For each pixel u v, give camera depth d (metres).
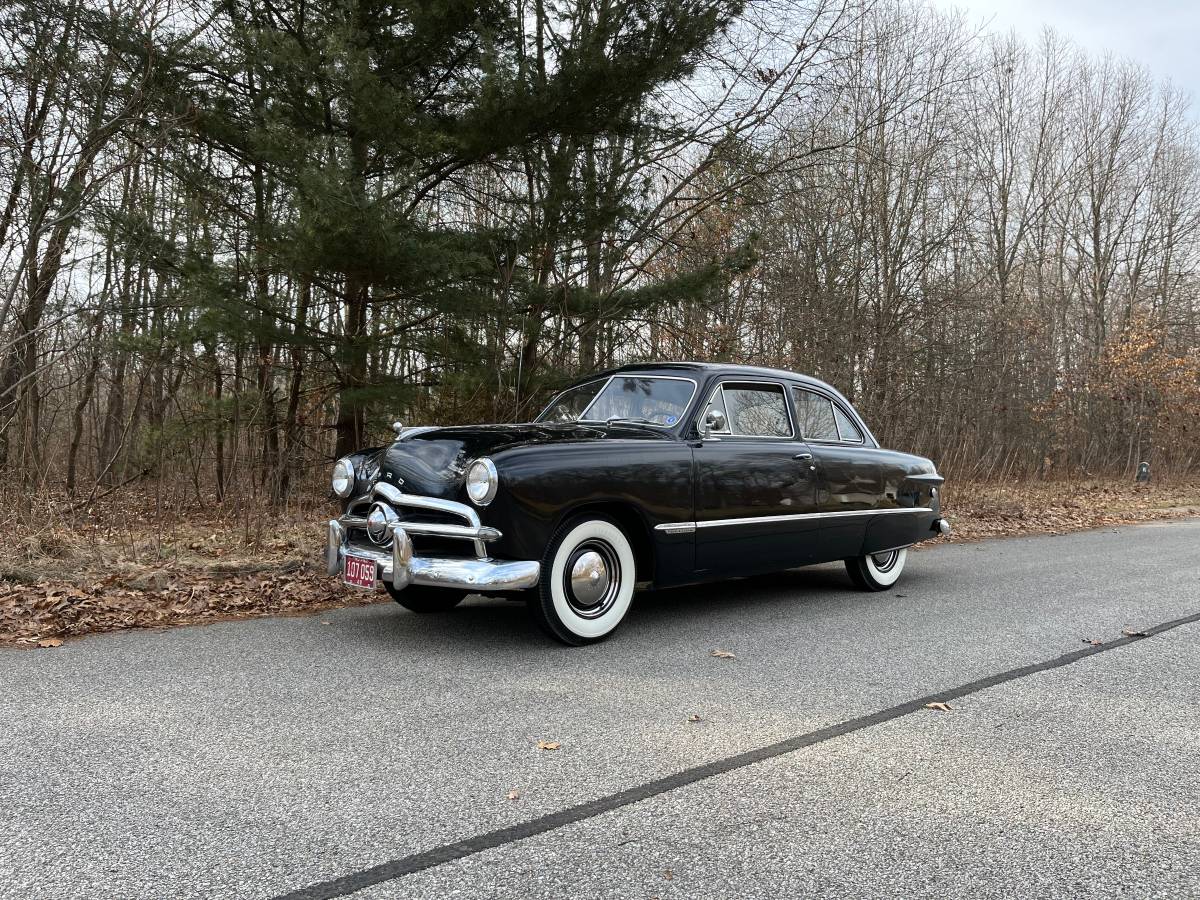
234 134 9.79
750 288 16.28
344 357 9.67
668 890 2.21
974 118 26.34
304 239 8.47
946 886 2.27
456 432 5.12
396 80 10.06
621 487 4.95
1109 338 29.16
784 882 2.27
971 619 5.86
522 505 4.53
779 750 3.28
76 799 2.72
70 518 8.74
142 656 4.55
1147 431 27.84
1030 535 12.23
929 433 18.30
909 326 17.86
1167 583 7.56
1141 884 2.29
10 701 3.74
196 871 2.26
